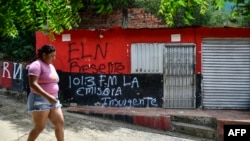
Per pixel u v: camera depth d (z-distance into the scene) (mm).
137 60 10719
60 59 10875
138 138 8133
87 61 10812
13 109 9266
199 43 10570
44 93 4590
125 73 10758
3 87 11172
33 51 13977
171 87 10742
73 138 7488
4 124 7801
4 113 8828
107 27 12680
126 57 10719
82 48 10797
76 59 10828
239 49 10633
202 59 10633
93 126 8680
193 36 10570
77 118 9359
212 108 10742
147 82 10758
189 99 10742
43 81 4691
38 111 4633
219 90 10719
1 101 10031
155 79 10742
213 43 10609
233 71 10680
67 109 10164
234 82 10711
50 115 4828
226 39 10594
